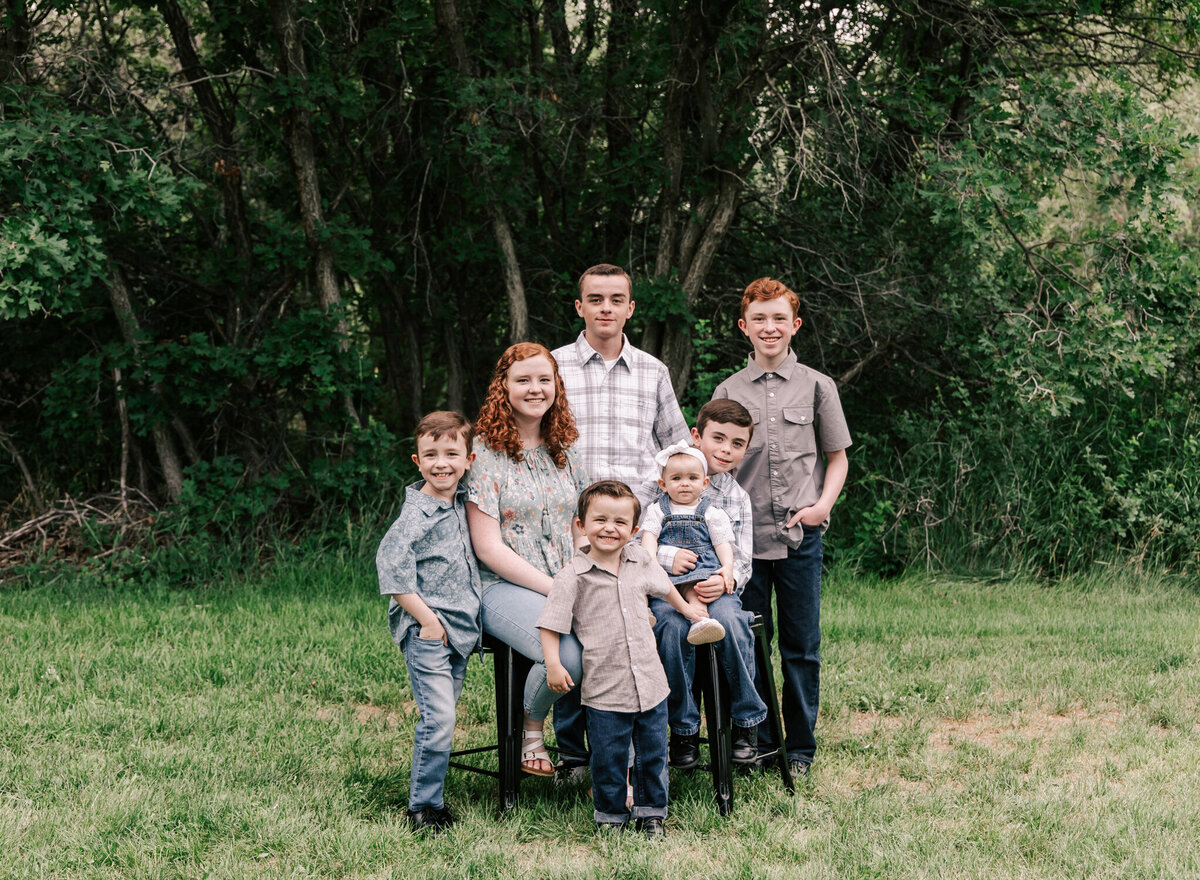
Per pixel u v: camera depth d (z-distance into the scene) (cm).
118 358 821
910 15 835
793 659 403
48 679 505
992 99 805
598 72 948
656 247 955
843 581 824
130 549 824
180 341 919
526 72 851
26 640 586
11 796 360
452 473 350
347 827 341
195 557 796
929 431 918
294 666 546
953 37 917
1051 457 886
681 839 340
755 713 364
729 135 859
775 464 398
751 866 314
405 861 320
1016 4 868
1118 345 801
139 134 796
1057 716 477
